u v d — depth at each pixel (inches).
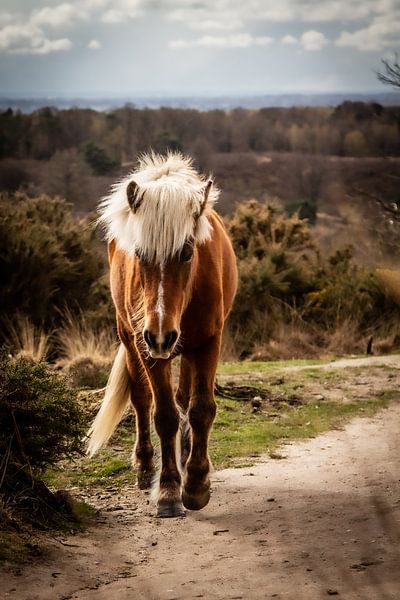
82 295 654.5
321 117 1720.0
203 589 189.6
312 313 699.4
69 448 281.7
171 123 2807.6
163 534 243.4
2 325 583.2
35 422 261.1
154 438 350.3
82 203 1959.9
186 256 240.8
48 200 754.8
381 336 652.1
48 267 612.1
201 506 263.4
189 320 264.4
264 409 418.3
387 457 314.8
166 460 266.4
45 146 2551.7
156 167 269.4
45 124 2691.9
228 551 221.8
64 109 2915.8
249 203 863.1
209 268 267.6
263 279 693.3
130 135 2677.2
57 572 204.2
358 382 478.6
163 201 237.3
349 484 279.4
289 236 823.1
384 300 677.3
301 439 362.9
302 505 260.2
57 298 637.9
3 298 589.6
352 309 687.1
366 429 374.9
